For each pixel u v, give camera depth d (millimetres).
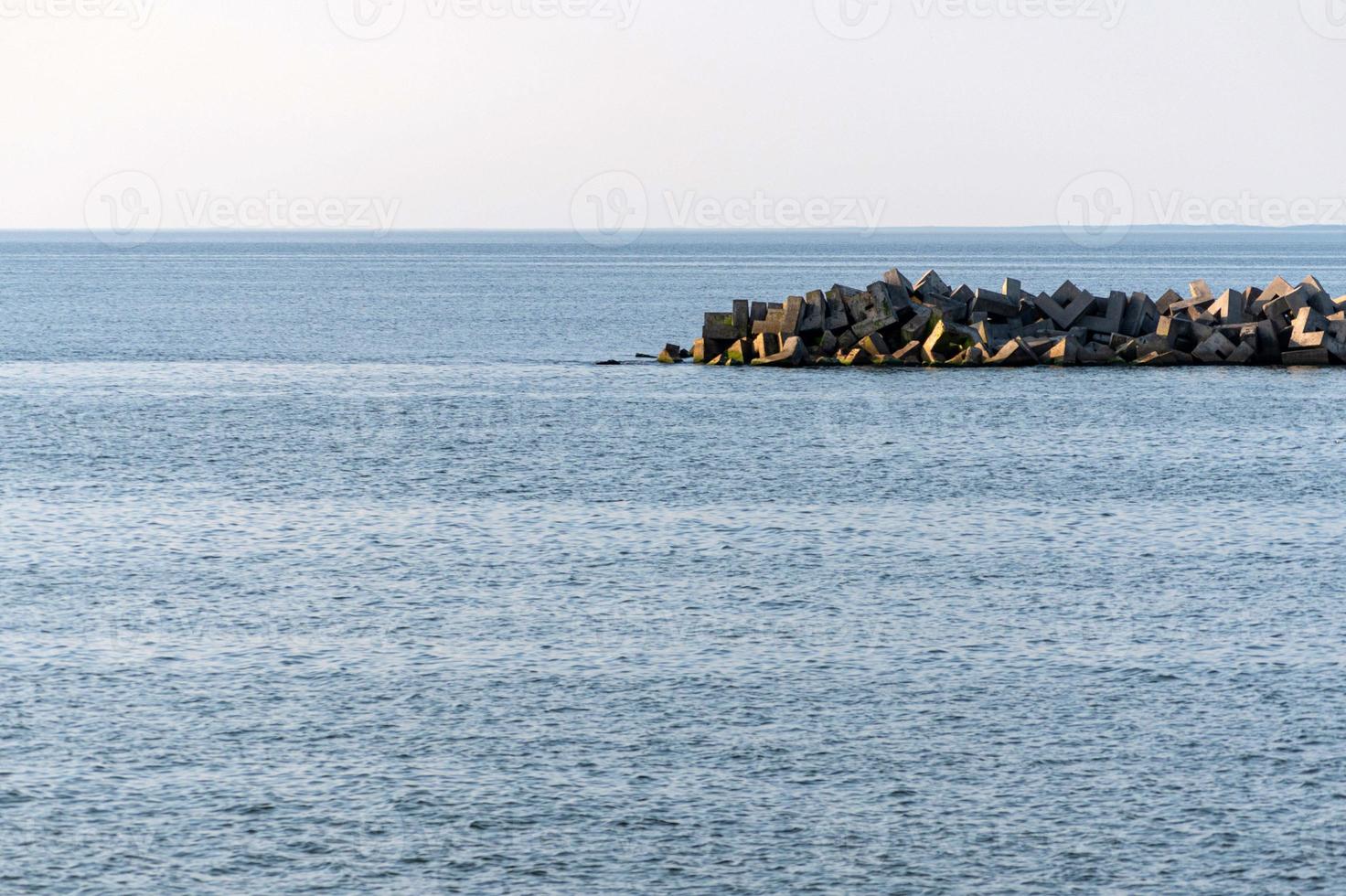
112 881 32188
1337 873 32656
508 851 33531
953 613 51969
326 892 31797
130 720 41062
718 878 32438
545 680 44406
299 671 45250
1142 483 78062
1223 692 43562
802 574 57531
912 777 37344
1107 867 32906
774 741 39656
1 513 69188
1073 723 41000
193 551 61312
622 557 60406
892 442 90750
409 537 64125
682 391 113625
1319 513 70062
